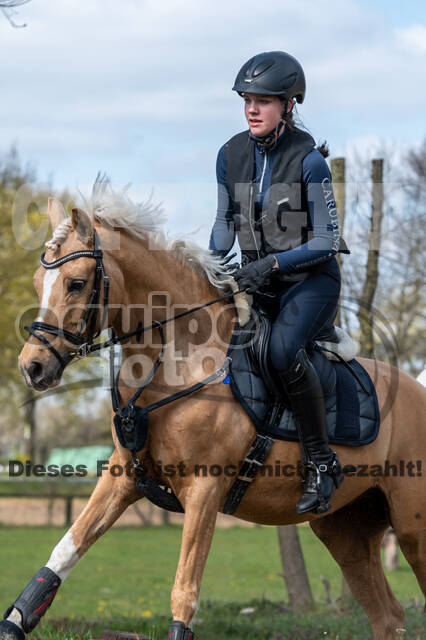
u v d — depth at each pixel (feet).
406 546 20.66
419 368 68.59
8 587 59.06
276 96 17.75
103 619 37.35
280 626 34.01
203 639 32.19
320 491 17.74
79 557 17.12
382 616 21.49
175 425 16.42
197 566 16.19
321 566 71.82
